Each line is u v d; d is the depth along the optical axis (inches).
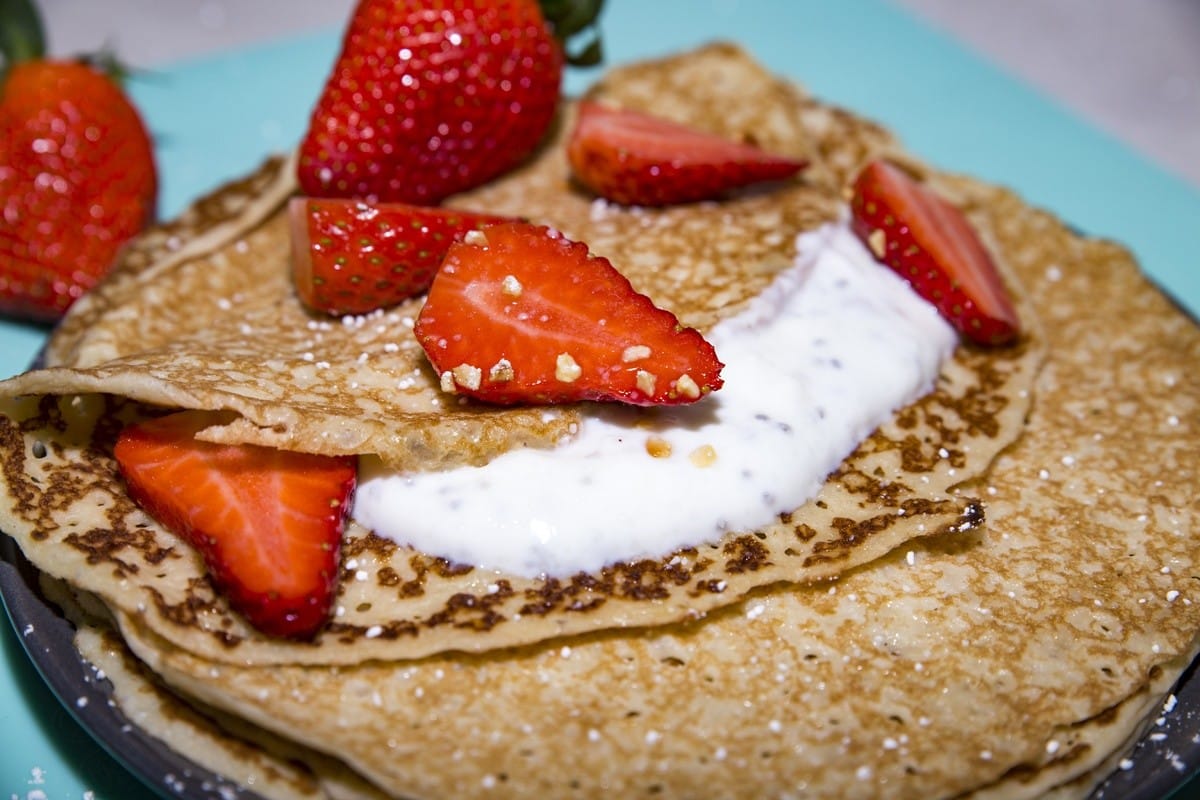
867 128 12.4
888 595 9.3
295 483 9.1
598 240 10.6
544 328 9.3
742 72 12.5
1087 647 9.2
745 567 9.2
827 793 8.7
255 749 8.9
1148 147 15.4
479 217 10.3
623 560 9.2
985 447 10.0
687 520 9.2
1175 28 17.2
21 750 9.5
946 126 14.7
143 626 8.9
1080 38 17.0
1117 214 13.8
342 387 9.6
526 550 9.1
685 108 12.1
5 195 12.0
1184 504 9.9
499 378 9.2
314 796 8.8
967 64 15.6
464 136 11.2
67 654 9.3
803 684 8.9
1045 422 10.4
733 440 9.4
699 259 10.4
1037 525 9.8
